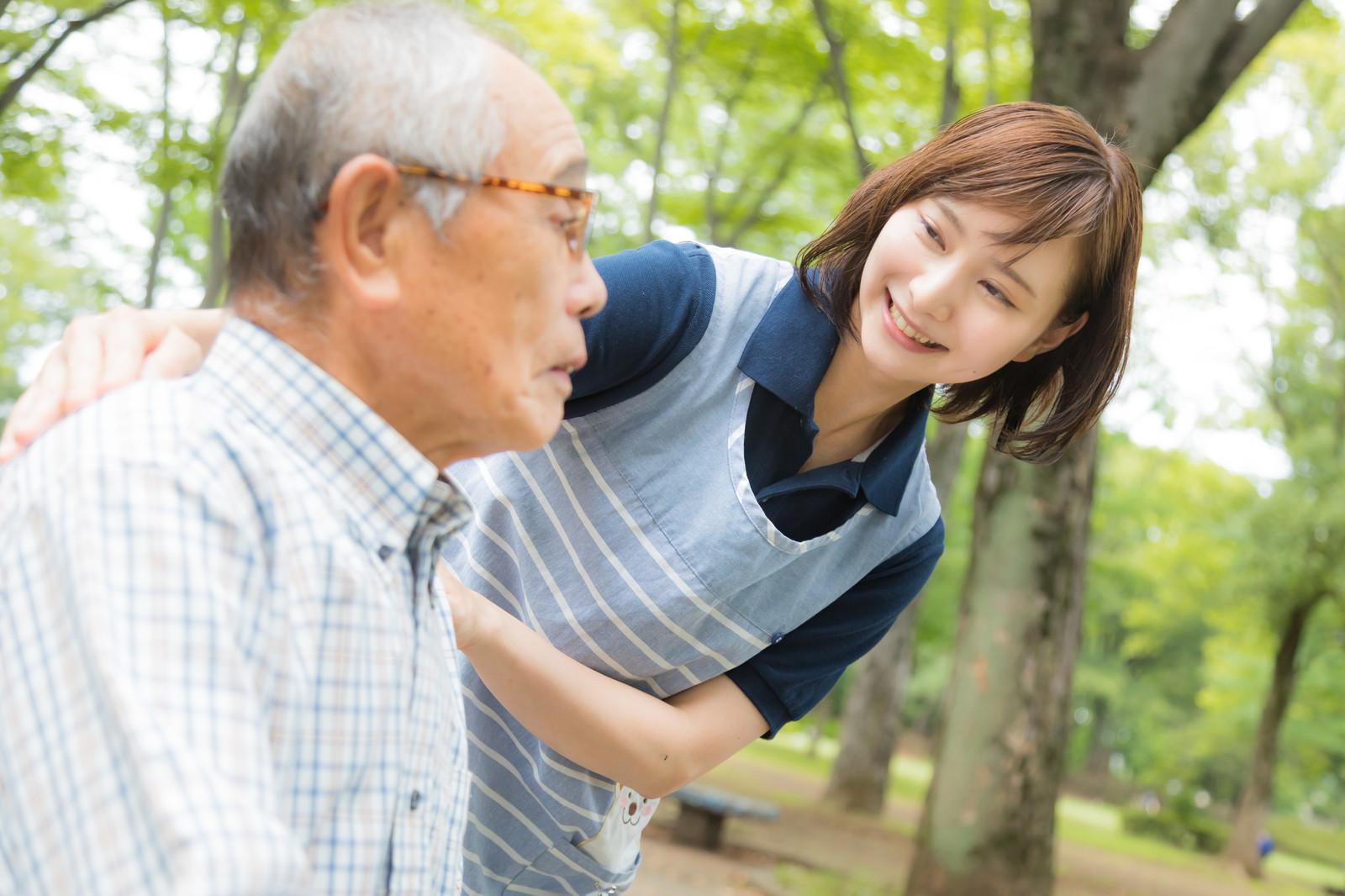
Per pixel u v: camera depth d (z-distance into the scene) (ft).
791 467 6.06
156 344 4.32
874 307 5.72
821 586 6.30
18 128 33.30
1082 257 5.68
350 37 3.54
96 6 31.37
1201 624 109.60
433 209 3.48
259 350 3.59
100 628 2.94
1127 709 117.50
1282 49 53.42
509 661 5.30
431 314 3.57
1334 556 61.87
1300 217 58.80
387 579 3.62
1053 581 25.52
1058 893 39.65
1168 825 75.36
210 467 3.29
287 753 3.34
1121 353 6.31
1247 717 87.97
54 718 2.98
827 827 43.04
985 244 5.41
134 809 2.83
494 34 3.82
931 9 35.76
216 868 2.73
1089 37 23.54
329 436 3.59
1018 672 25.35
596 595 6.09
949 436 43.62
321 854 3.46
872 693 50.70
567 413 5.91
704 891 26.35
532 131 3.63
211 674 3.02
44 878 2.96
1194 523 71.46
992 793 25.21
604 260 5.74
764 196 45.09
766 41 39.40
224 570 3.18
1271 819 109.40
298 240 3.54
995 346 5.60
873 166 35.04
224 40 36.22
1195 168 55.42
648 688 6.35
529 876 6.63
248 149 3.60
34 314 73.00
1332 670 79.41
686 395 5.90
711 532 5.91
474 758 6.42
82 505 3.09
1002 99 38.34
